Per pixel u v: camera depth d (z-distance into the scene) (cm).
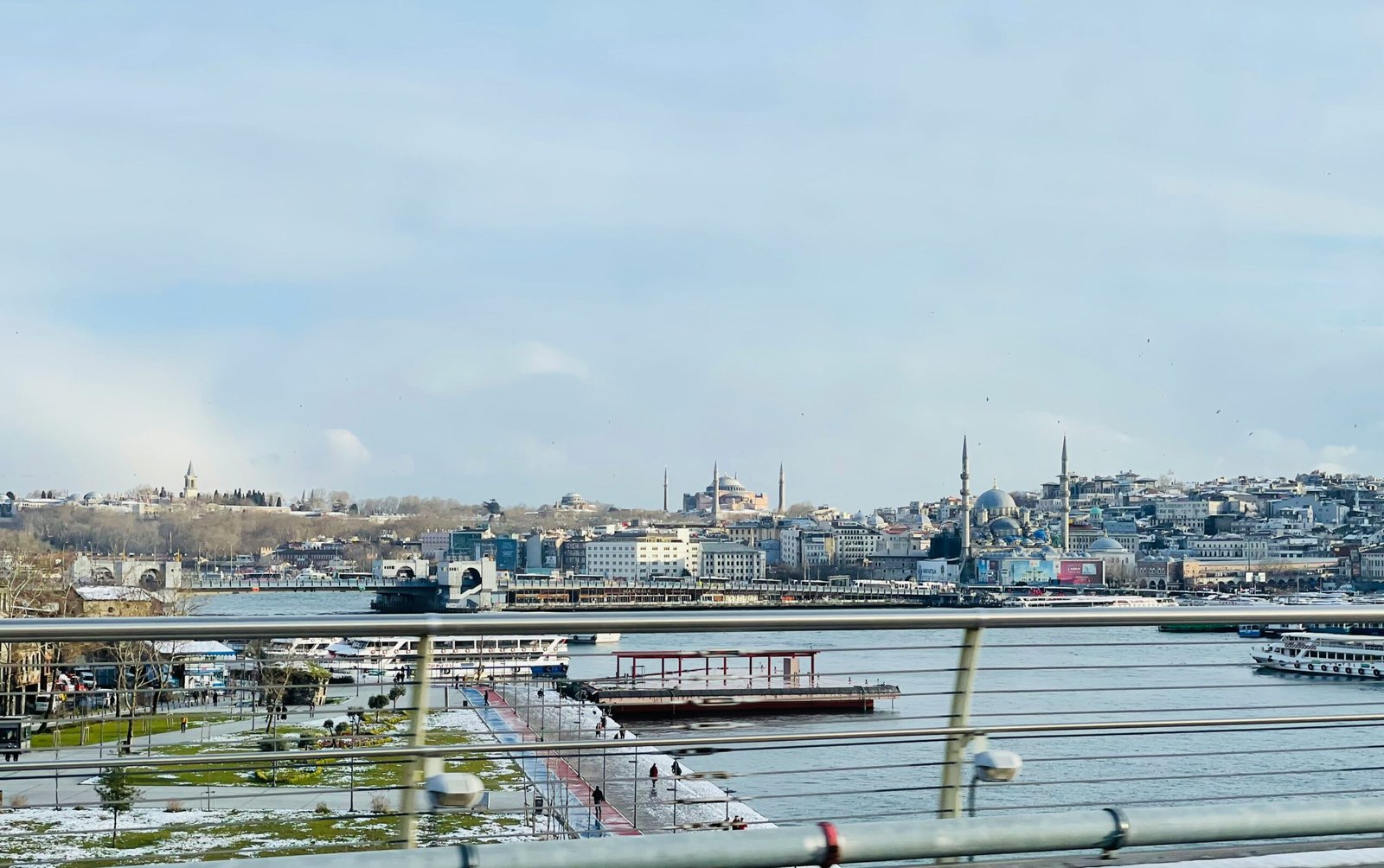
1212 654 9906
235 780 1639
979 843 686
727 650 1089
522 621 701
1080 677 7194
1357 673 8231
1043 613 801
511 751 730
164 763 674
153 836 1359
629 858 636
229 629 656
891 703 6259
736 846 648
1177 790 3369
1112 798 3284
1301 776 2822
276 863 614
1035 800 3275
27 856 1242
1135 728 823
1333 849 806
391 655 1019
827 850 661
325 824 1466
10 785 2503
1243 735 3647
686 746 739
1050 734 828
